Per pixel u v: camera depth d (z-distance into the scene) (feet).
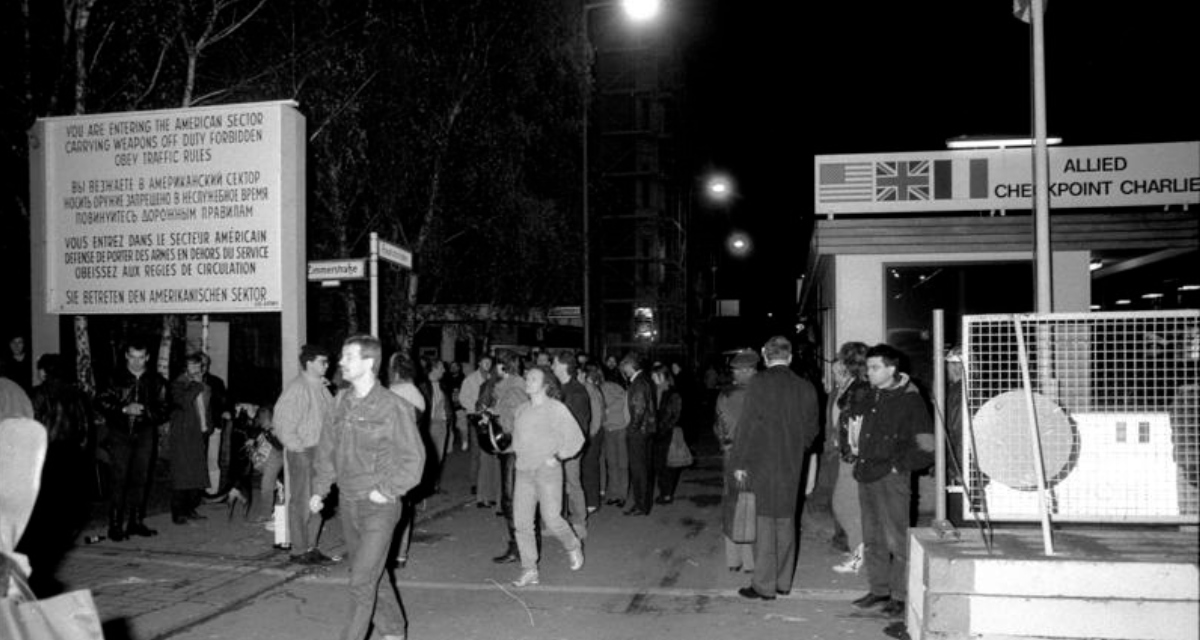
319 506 18.83
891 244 39.73
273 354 75.00
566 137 66.59
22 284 46.44
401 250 33.27
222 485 34.04
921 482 32.73
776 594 23.45
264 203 29.40
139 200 30.27
